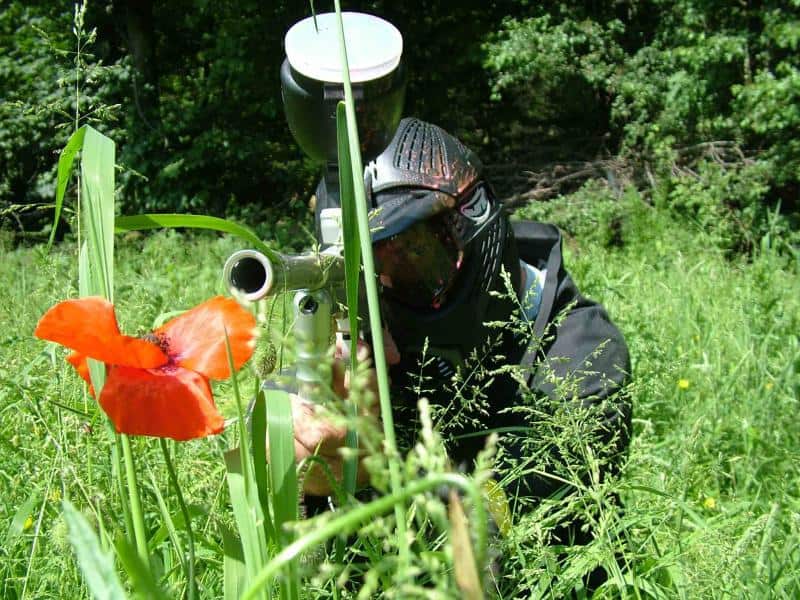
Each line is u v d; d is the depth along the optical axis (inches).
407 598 24.0
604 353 79.2
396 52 57.6
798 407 122.0
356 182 39.0
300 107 56.4
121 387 37.6
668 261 337.4
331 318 46.7
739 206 426.6
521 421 74.1
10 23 442.9
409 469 22.9
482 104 519.5
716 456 103.0
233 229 41.4
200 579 54.4
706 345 153.4
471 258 72.2
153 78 490.3
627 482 61.7
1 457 69.3
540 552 54.4
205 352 39.5
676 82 446.6
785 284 236.4
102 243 40.3
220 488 55.9
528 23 485.7
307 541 21.0
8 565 56.9
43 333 36.6
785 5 425.1
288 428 40.1
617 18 489.4
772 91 408.5
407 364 71.7
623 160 467.2
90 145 41.4
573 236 434.6
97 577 21.7
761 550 57.7
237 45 482.6
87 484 49.0
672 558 58.6
